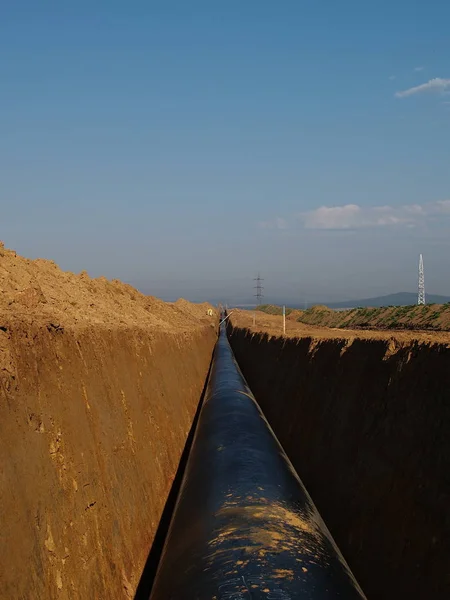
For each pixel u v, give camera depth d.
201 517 7.91
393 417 10.95
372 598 8.81
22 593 5.35
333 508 12.03
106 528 8.66
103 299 25.55
